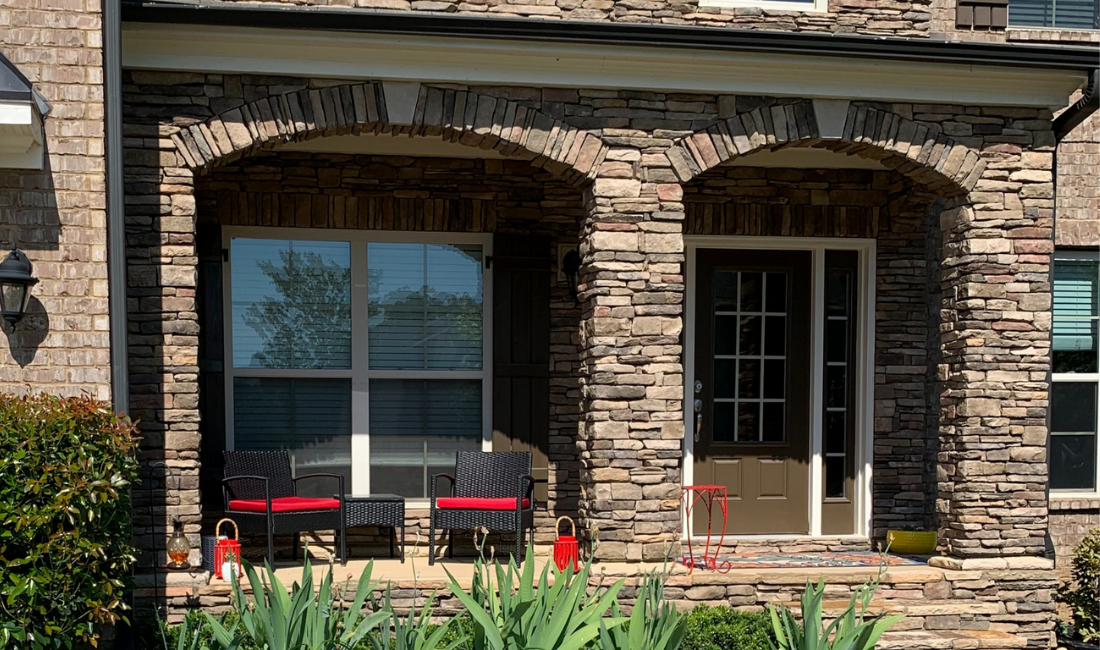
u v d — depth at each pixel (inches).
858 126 253.6
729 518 312.0
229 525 277.4
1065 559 298.5
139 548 230.7
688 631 221.1
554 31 230.5
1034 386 260.7
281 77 234.1
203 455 280.5
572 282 301.4
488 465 285.4
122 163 214.7
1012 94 257.3
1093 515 299.4
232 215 282.0
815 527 311.4
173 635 215.9
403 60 234.8
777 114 251.4
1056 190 301.3
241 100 232.5
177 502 232.7
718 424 312.2
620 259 247.3
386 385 299.6
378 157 291.3
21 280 201.3
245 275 291.9
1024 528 260.8
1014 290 260.2
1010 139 259.9
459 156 293.9
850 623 175.6
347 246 297.1
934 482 306.3
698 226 301.0
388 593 171.2
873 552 301.1
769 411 313.9
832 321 315.6
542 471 298.7
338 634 172.6
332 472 296.7
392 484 299.0
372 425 299.0
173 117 229.9
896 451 310.2
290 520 254.4
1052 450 306.8
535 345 298.0
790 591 253.6
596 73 242.8
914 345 311.0
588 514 250.1
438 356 302.0
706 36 234.7
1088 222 301.9
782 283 314.7
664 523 249.0
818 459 312.5
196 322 233.6
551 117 244.7
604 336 247.0
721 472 312.0
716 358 312.3
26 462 182.5
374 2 239.8
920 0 261.7
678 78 245.8
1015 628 257.4
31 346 209.0
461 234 300.7
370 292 298.7
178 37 224.2
